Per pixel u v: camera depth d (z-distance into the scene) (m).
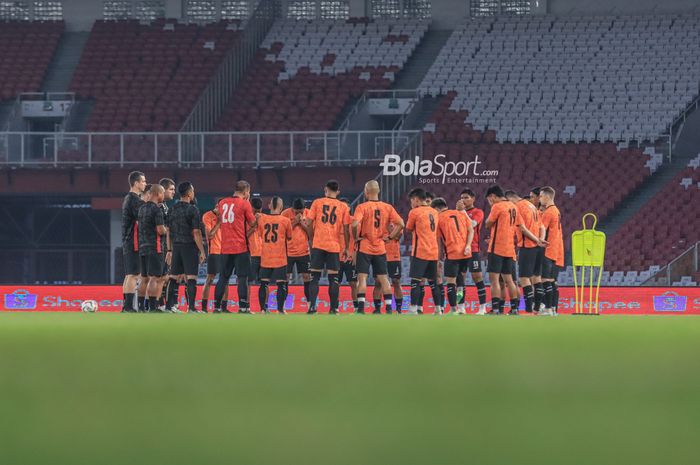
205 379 10.34
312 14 143.88
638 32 133.38
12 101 132.38
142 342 16.45
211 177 110.44
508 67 131.12
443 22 139.88
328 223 55.53
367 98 129.00
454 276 58.84
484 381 10.15
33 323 28.05
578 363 12.37
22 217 123.94
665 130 121.50
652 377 10.73
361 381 10.12
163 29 141.12
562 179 117.25
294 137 109.81
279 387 9.62
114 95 132.50
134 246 53.34
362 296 56.31
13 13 144.62
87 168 110.12
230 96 130.50
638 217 111.19
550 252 59.88
